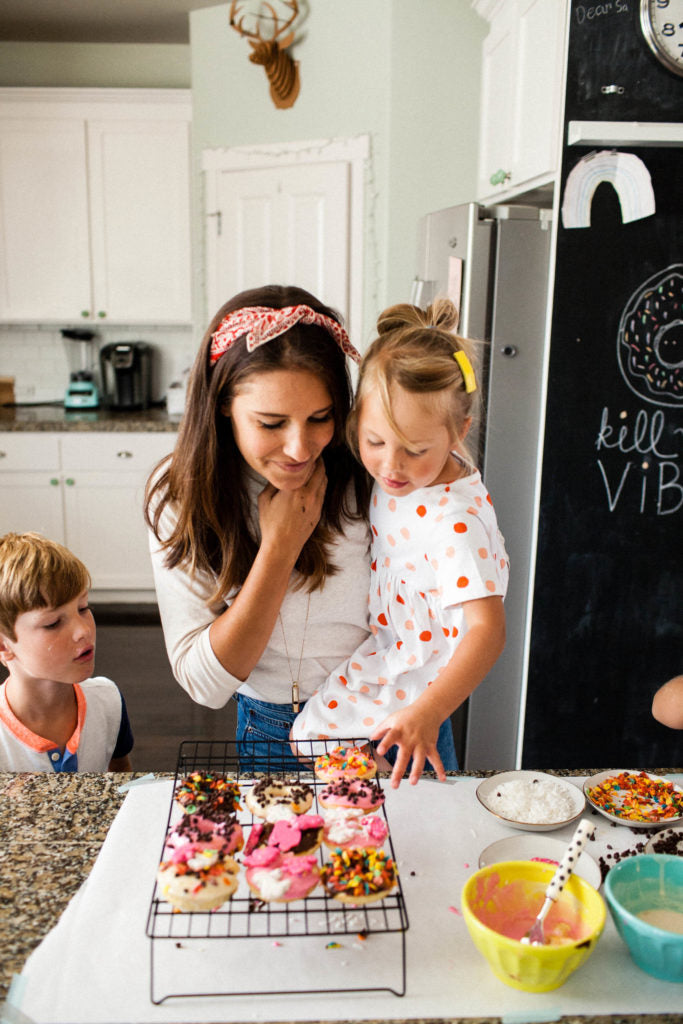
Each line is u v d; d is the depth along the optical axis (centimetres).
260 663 129
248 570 120
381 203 339
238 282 396
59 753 138
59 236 430
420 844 101
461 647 107
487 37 288
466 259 226
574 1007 79
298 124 359
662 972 81
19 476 409
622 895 90
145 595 435
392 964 83
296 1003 78
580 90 202
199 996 78
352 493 125
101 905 90
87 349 467
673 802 109
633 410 217
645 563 224
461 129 329
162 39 431
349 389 113
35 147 419
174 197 425
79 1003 77
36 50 439
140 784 113
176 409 436
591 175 205
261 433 104
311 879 87
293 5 347
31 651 128
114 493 413
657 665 229
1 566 125
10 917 88
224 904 89
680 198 207
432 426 103
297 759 119
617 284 211
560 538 222
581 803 109
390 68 323
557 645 227
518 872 90
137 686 341
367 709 123
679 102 203
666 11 198
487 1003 79
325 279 362
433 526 114
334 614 127
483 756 248
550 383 215
